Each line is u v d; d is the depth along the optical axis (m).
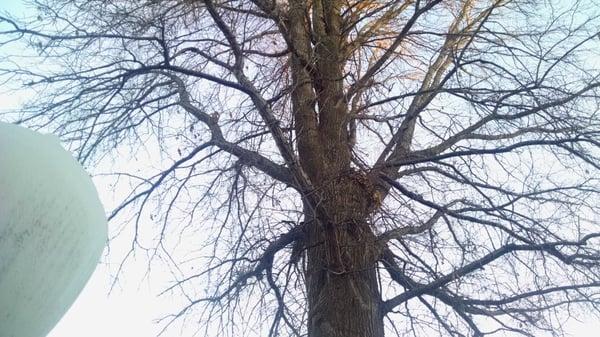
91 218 1.29
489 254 6.59
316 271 6.75
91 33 6.20
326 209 6.54
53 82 6.30
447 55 8.09
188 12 6.46
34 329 1.19
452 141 7.67
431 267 6.95
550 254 6.65
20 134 1.23
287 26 8.27
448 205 7.01
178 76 7.11
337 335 6.30
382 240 6.74
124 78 6.48
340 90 7.97
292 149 6.79
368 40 8.88
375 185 6.98
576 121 6.80
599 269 6.50
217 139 6.84
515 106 6.99
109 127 6.49
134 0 6.25
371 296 6.59
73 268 1.24
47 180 1.18
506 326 6.89
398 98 7.44
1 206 1.11
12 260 1.11
